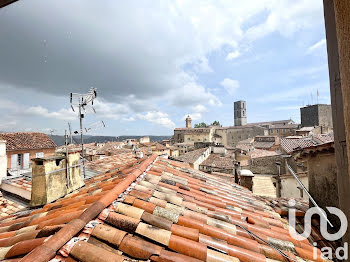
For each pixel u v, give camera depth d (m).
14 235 2.19
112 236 1.78
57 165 4.66
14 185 6.56
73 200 3.19
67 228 1.72
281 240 2.57
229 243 2.19
